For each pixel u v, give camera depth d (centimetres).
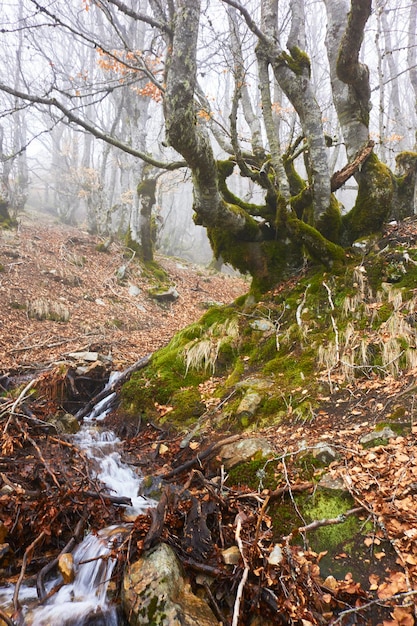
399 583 273
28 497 392
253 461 413
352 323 579
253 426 495
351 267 656
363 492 345
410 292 574
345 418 448
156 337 1041
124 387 662
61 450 495
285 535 336
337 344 544
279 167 715
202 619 271
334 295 639
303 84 666
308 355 572
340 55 630
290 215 713
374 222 713
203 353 656
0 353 791
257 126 812
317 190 698
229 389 576
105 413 661
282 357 596
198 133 577
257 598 286
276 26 697
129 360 831
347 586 282
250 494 371
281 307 691
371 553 303
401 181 782
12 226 1532
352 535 318
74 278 1256
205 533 335
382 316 564
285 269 756
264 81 698
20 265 1216
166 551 312
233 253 772
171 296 1381
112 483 454
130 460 503
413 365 482
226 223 727
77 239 1609
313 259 708
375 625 260
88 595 320
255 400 521
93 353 801
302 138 785
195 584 309
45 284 1166
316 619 266
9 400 555
